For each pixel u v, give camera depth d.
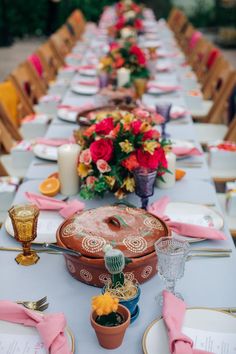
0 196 2.04
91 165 1.68
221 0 9.99
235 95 3.81
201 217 1.65
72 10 9.48
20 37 9.85
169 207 1.71
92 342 1.14
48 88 4.31
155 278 1.35
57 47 5.20
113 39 4.77
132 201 1.76
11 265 1.42
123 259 1.12
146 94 3.25
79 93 3.29
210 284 1.34
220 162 2.43
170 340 1.08
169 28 7.12
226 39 9.13
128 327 1.18
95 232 1.33
